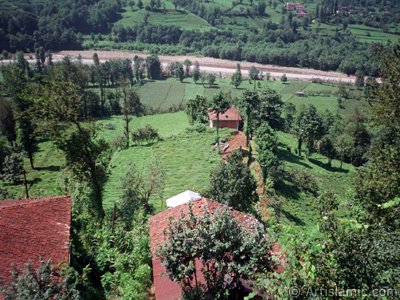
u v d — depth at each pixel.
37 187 75.38
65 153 43.12
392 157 26.27
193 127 101.50
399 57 27.53
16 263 23.62
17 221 26.64
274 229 25.38
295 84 195.25
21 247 24.86
